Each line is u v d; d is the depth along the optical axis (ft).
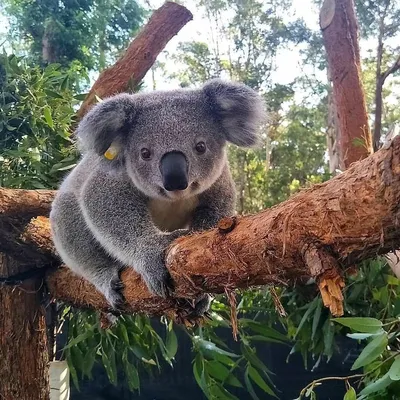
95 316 2.88
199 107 1.85
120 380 3.82
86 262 2.02
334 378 1.81
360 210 0.98
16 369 2.43
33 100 3.01
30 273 2.43
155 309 1.71
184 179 1.69
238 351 3.59
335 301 1.02
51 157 3.03
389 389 1.94
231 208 1.98
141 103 1.86
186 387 3.75
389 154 0.92
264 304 3.03
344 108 3.40
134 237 1.73
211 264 1.30
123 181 1.84
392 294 2.59
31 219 2.36
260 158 8.94
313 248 1.06
